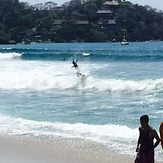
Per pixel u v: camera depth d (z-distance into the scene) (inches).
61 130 546.3
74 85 1003.9
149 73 1164.5
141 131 334.3
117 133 520.7
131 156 422.0
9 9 6934.1
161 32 7327.8
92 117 635.5
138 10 7337.6
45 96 884.6
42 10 7559.1
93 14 7022.6
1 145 478.6
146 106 715.4
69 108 721.0
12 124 591.8
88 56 1884.8
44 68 1368.1
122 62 1632.6
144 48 3698.3
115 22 6875.0
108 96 855.7
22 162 409.7
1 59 1905.8
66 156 428.1
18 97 876.6
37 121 610.9
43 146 468.4
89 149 451.8
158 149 444.1
